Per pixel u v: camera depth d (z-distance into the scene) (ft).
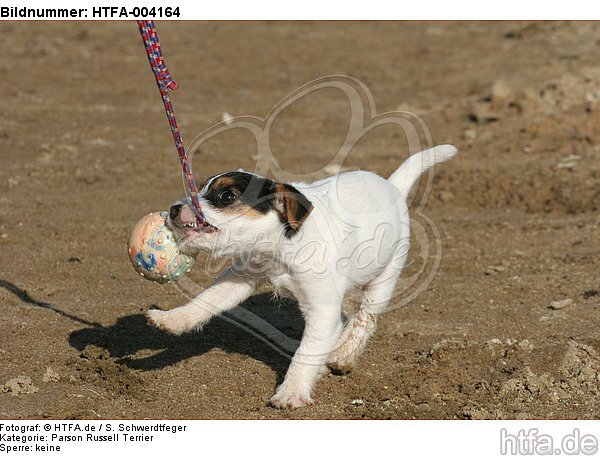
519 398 21.89
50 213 36.22
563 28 77.30
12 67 65.05
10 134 48.65
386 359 24.25
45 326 25.36
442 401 21.88
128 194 39.42
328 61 70.74
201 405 21.48
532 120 51.11
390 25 84.79
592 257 31.78
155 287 28.76
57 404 21.09
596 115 50.60
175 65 68.13
